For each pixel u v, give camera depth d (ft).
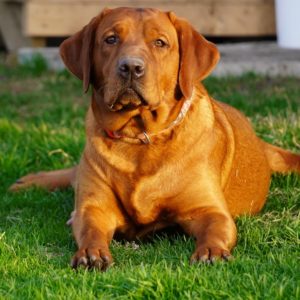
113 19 23.58
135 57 22.31
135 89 22.40
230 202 26.11
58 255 22.99
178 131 23.75
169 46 23.52
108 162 23.89
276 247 23.03
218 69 44.93
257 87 41.70
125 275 19.90
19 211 27.50
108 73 23.12
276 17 45.75
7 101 42.60
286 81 42.57
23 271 21.30
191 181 23.70
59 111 39.91
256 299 18.74
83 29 24.53
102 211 24.09
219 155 24.80
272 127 33.60
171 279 19.42
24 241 23.47
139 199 23.79
